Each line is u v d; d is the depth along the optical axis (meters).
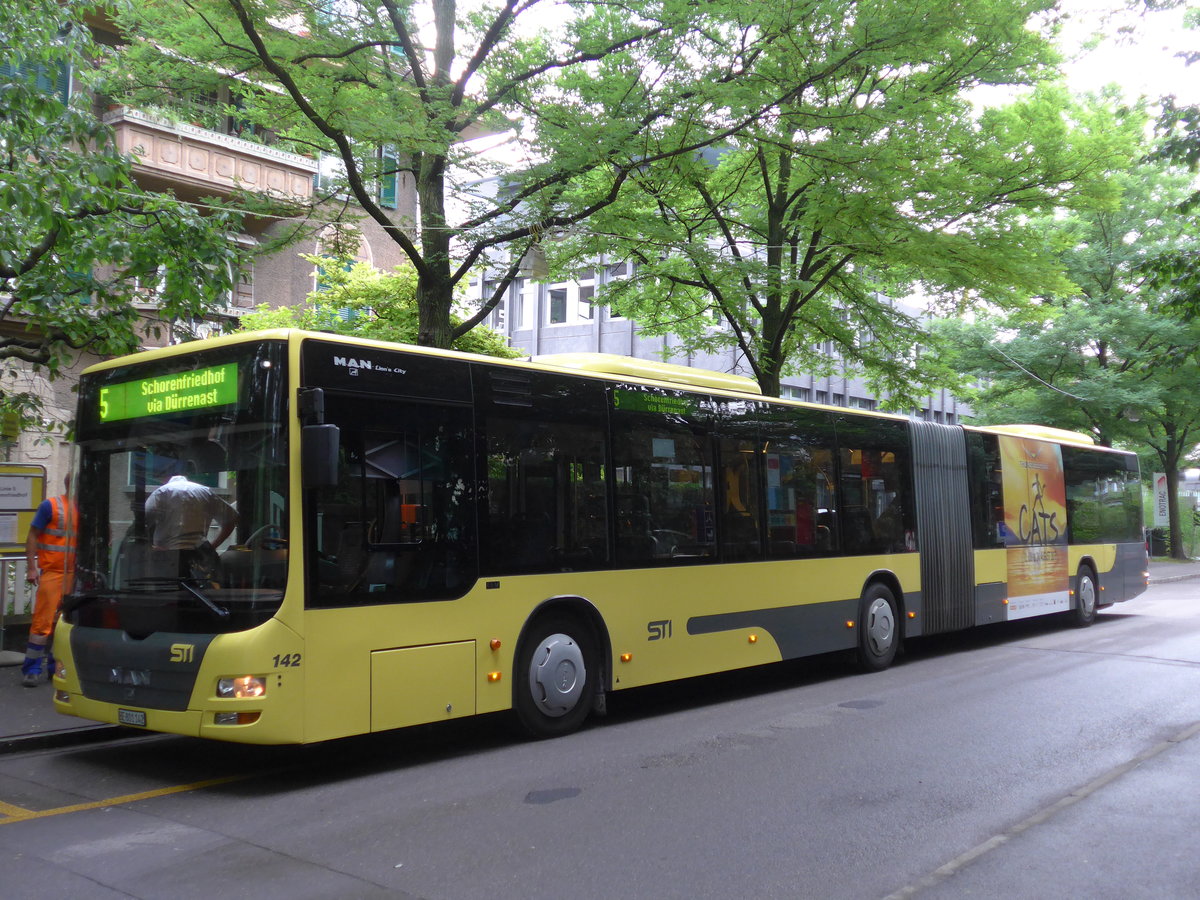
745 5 11.14
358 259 19.61
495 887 4.88
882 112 12.76
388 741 8.39
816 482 11.47
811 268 16.41
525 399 8.35
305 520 6.73
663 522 9.47
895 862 5.23
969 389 19.16
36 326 11.00
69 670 7.39
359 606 6.98
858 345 18.27
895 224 14.28
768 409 10.91
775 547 10.73
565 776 7.09
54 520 9.97
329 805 6.41
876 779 6.92
